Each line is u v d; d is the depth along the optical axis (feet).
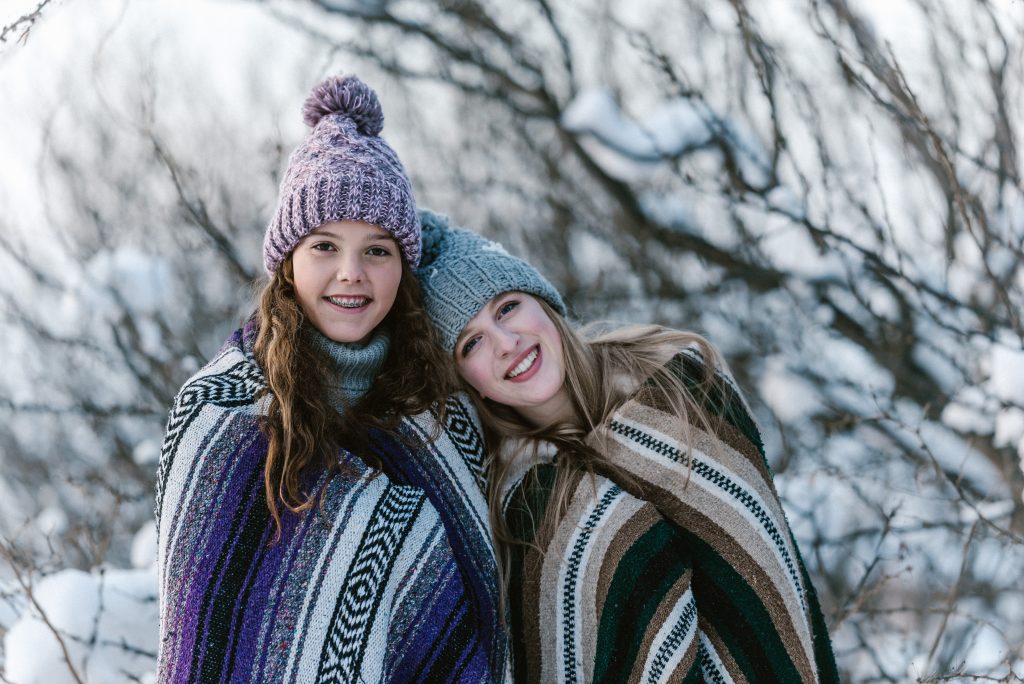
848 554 12.44
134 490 15.47
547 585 6.93
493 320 7.11
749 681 6.96
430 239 7.41
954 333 12.91
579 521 6.95
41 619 8.48
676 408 7.25
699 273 15.35
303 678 5.86
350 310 6.35
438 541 6.39
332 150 6.29
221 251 14.64
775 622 7.00
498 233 16.70
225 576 5.90
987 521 10.12
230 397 6.21
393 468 6.53
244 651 5.86
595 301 15.61
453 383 6.96
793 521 12.37
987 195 12.13
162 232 16.31
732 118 14.87
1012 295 11.85
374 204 6.21
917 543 12.33
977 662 10.22
